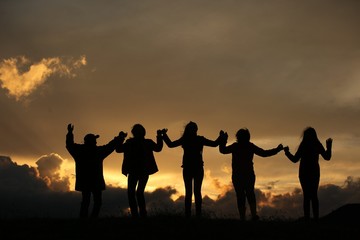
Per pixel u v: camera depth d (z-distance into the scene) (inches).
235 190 585.6
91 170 550.9
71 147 554.9
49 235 469.1
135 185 551.8
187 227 504.1
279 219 575.5
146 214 549.6
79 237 464.1
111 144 556.4
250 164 585.6
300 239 484.1
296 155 575.8
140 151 553.9
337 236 500.4
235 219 557.0
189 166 563.2
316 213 564.7
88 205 552.1
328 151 572.1
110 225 504.4
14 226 502.0
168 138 570.6
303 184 569.3
